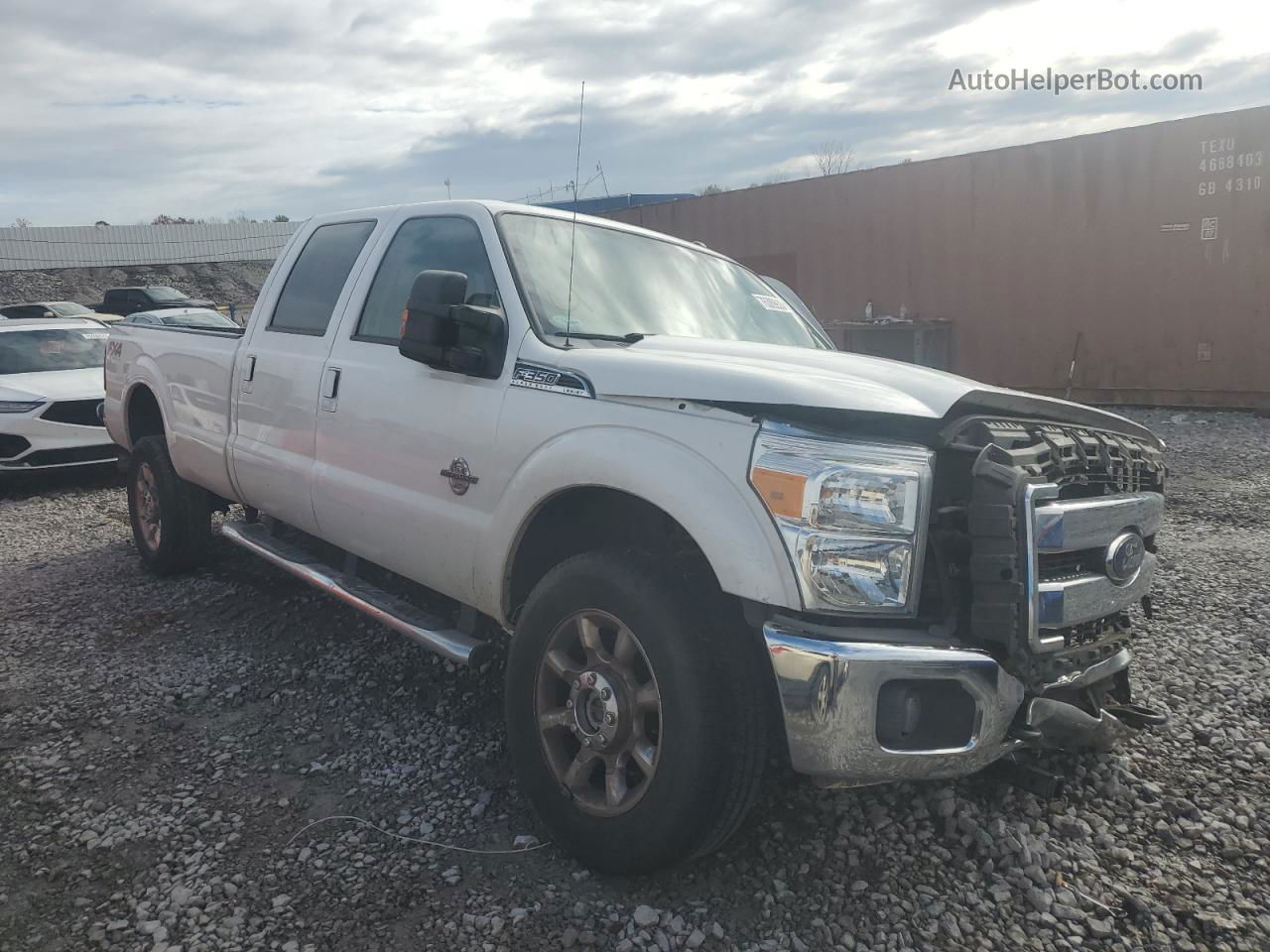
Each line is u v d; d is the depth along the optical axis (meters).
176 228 46.59
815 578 2.29
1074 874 2.66
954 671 2.28
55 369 9.52
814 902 2.53
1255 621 4.56
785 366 2.78
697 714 2.37
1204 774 3.19
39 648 4.41
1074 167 11.82
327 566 4.07
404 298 3.66
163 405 5.21
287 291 4.43
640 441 2.58
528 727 2.78
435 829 2.88
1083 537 2.56
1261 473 8.17
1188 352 11.39
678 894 2.55
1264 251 10.79
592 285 3.42
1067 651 2.62
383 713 3.68
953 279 12.88
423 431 3.29
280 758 3.34
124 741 3.47
